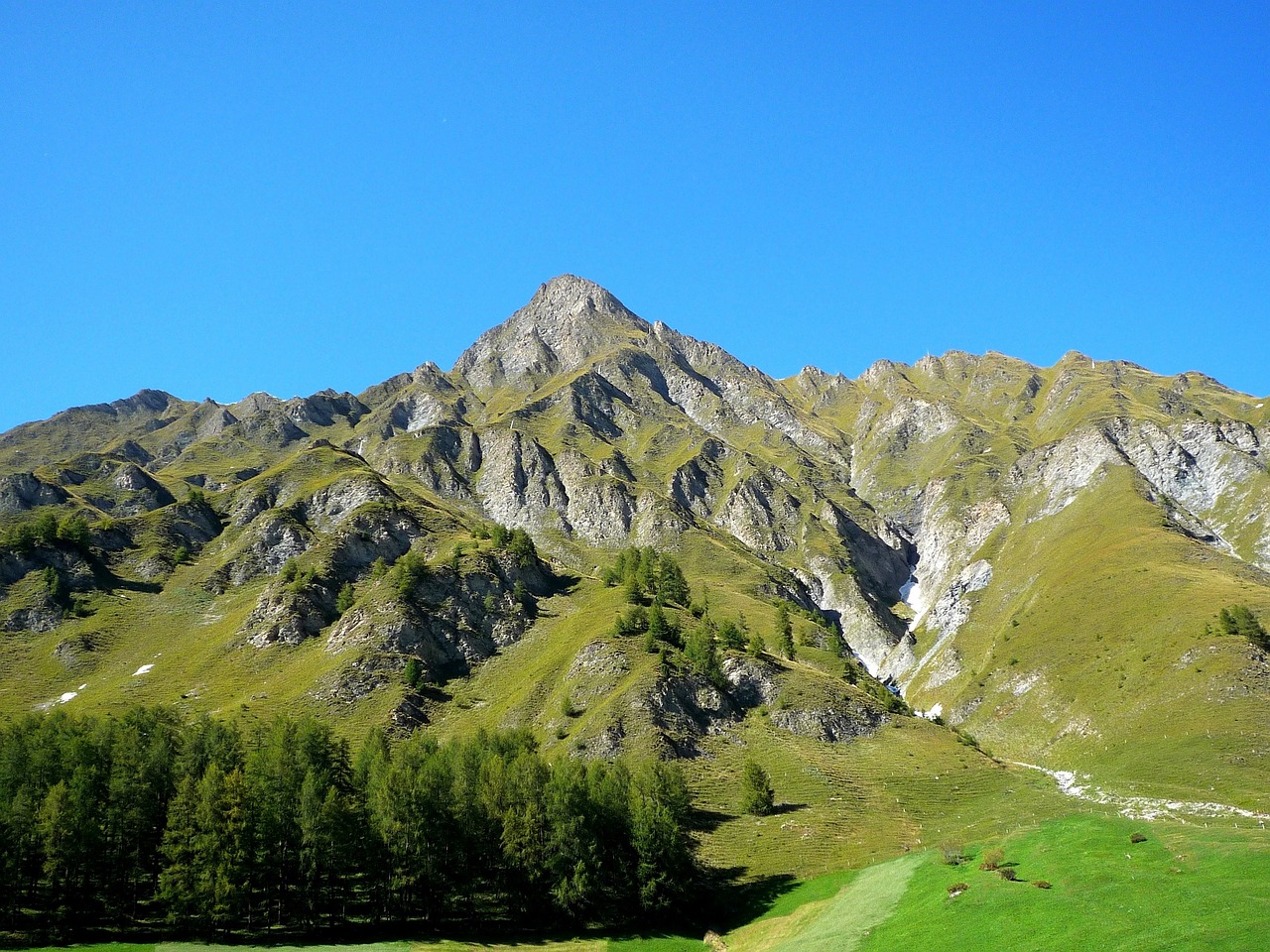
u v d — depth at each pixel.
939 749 160.38
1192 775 131.88
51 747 102.62
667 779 112.62
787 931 87.81
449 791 104.44
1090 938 58.50
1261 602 181.88
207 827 90.50
